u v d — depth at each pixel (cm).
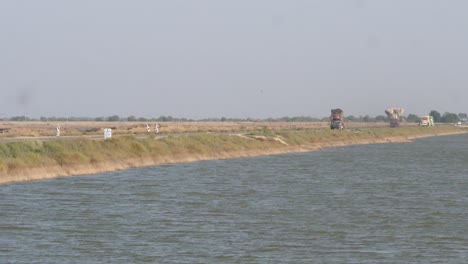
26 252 7400
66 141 16788
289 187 13875
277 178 15762
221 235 8438
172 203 11200
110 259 7131
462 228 9088
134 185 13675
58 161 15650
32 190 12481
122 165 17762
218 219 9644
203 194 12469
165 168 18162
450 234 8650
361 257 7331
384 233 8681
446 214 10306
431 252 7600
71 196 11762
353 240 8219
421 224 9381
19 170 14238
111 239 8112
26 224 8988
